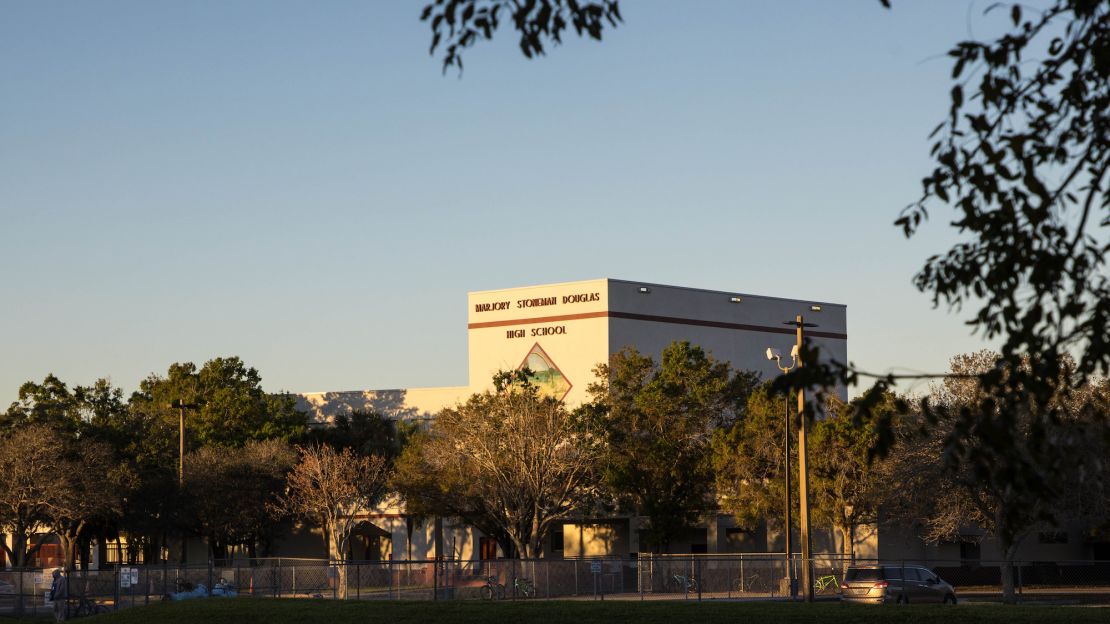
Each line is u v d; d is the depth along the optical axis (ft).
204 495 284.41
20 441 264.93
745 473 237.86
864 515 225.76
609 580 226.17
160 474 305.12
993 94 35.19
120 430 322.55
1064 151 35.63
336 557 270.46
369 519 332.80
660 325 319.27
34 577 194.29
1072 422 36.40
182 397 358.43
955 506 178.70
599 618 100.42
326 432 336.29
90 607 166.20
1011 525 34.17
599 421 251.80
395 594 201.26
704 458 252.83
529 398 252.21
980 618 92.94
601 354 310.04
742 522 239.91
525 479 240.32
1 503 258.98
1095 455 134.41
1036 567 263.90
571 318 316.19
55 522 270.05
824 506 223.71
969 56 33.91
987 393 33.37
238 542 303.07
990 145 35.91
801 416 33.50
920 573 173.78
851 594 172.76
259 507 288.71
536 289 323.16
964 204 36.60
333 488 270.87
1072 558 265.54
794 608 102.73
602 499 260.21
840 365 33.60
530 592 205.87
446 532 322.75
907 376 33.14
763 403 238.89
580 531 304.71
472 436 247.91
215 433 335.26
